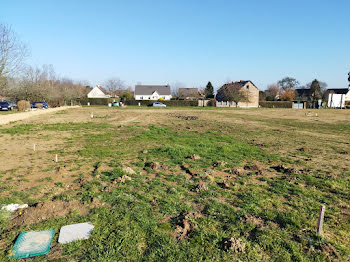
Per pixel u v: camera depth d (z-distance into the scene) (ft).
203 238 12.87
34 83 131.75
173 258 11.27
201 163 27.40
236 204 17.10
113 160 28.14
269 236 13.17
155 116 88.99
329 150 36.09
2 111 103.71
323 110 147.13
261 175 23.72
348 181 22.17
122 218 14.56
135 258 11.27
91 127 57.00
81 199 16.92
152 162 25.81
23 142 38.52
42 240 12.30
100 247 11.81
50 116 83.61
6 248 11.72
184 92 253.24
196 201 17.44
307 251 12.10
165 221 14.52
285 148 37.06
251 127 62.08
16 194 17.85
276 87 284.61
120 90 298.97
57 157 29.07
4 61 79.97
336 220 15.23
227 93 175.11
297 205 17.11
